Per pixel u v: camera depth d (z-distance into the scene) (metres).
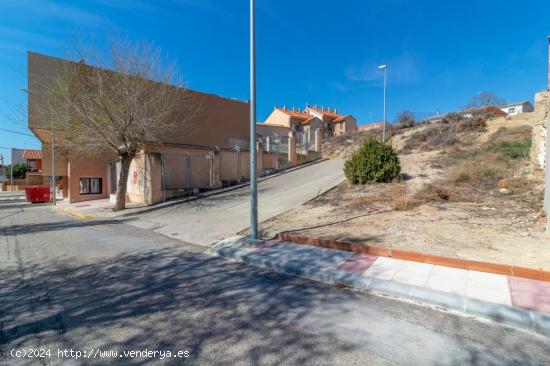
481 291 3.68
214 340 2.91
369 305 3.65
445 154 17.50
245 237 6.84
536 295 3.52
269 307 3.62
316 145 27.25
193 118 20.38
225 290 4.18
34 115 14.95
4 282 4.57
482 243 5.23
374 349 2.73
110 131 12.51
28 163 49.22
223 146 22.83
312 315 3.41
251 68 6.43
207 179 16.53
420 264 4.70
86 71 13.09
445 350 2.70
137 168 15.05
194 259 5.78
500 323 3.17
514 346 2.76
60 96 13.38
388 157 12.46
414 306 3.61
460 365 2.50
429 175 12.84
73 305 3.73
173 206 13.16
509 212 7.11
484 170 11.27
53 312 3.54
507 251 4.79
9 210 16.08
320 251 5.64
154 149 14.71
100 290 4.21
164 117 15.12
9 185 39.34
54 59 15.49
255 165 6.48
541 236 5.46
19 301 3.86
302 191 13.17
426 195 9.41
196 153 16.31
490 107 33.00
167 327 3.17
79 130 12.96
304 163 24.47
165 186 14.86
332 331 3.05
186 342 2.88
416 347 2.75
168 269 5.16
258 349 2.75
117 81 12.58
